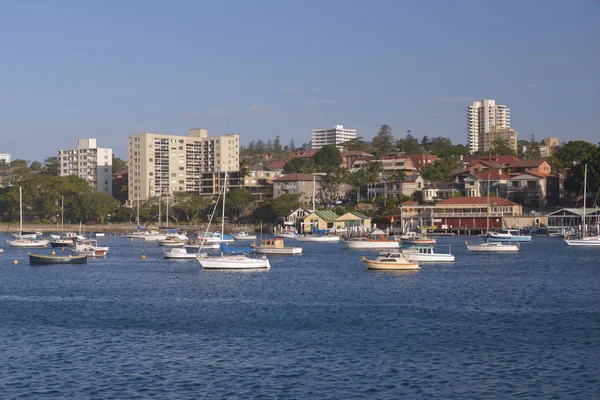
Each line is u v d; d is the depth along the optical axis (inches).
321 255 6264.8
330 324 2775.6
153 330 2677.2
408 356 2253.9
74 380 1999.3
